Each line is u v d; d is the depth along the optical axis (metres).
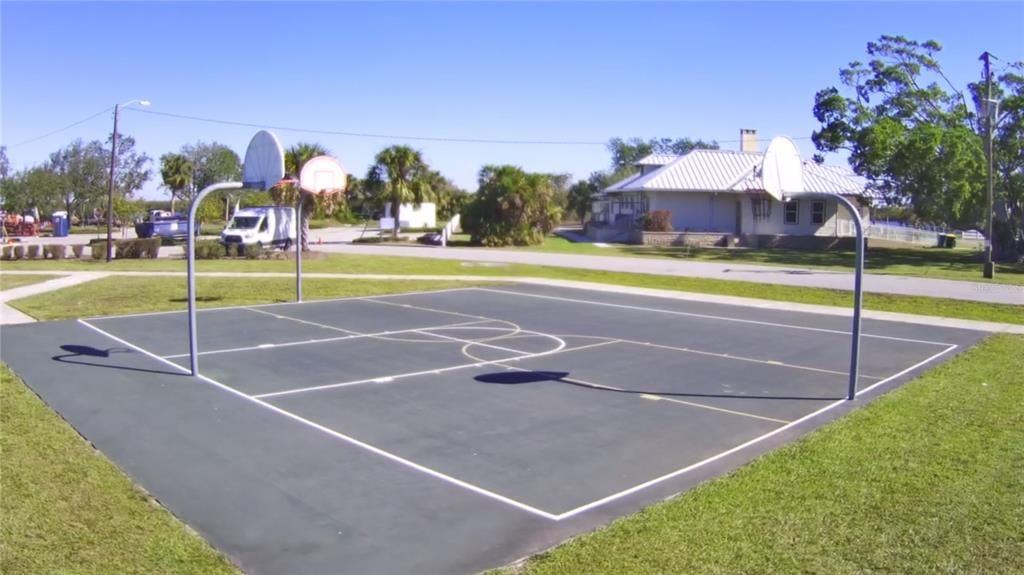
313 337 15.16
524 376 11.82
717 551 5.58
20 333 15.41
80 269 29.20
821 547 5.62
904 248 49.44
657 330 16.48
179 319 17.42
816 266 34.53
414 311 19.02
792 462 7.67
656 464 7.79
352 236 58.50
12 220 55.84
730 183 49.84
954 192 39.22
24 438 8.36
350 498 6.79
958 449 8.01
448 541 5.90
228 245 34.78
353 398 10.38
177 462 7.73
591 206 76.19
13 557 5.42
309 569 5.41
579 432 8.89
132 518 6.23
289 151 35.81
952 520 6.09
